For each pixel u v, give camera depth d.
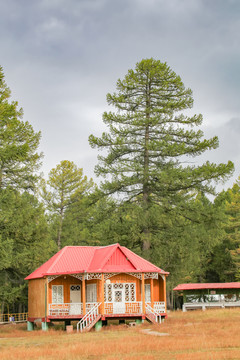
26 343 28.47
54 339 29.72
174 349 22.59
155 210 46.06
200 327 30.72
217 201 47.56
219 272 73.75
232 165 45.50
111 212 48.53
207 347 22.80
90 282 38.25
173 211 47.38
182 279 68.38
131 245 48.22
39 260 44.62
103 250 39.25
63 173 69.06
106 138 48.50
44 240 45.34
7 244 37.53
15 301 60.09
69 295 38.31
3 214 39.25
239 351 20.92
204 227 49.56
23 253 42.19
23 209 43.25
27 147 38.41
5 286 45.50
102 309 35.19
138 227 46.41
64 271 36.62
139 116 48.91
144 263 38.41
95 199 49.16
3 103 40.47
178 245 46.25
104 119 49.25
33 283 39.91
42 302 37.44
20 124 43.28
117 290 37.22
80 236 67.69
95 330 34.16
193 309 53.69
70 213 68.69
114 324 39.38
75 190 69.06
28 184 43.69
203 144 47.34
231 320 34.00
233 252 68.38
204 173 45.34
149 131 49.81
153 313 35.97
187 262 47.72
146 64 49.84
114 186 47.62
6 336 33.22
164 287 38.78
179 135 49.44
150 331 30.88
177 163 48.72
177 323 33.88
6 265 37.97
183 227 47.62
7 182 42.72
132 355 21.41
